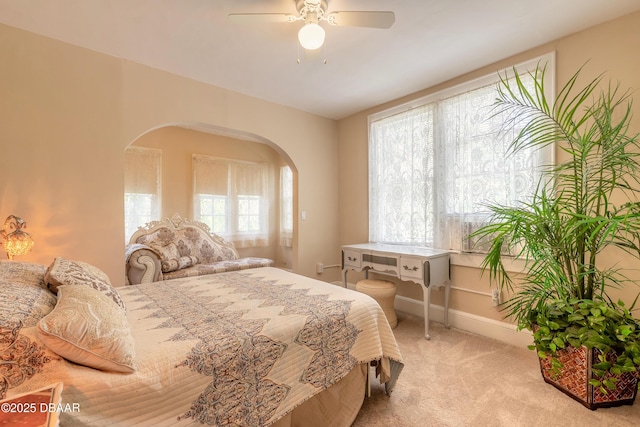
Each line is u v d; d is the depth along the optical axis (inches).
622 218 56.7
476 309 109.4
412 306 130.8
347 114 159.8
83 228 95.3
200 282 84.6
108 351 36.7
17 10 77.3
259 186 216.1
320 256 160.9
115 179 100.8
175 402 39.1
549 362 73.4
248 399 45.4
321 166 161.3
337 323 58.9
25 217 86.7
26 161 87.0
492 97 104.9
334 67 108.3
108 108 99.5
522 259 96.7
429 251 116.0
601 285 72.8
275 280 86.8
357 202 157.9
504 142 101.0
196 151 188.1
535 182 93.9
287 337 51.5
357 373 63.8
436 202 121.3
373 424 61.4
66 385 33.5
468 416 63.5
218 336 47.5
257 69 109.6
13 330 33.5
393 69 109.0
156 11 77.8
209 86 121.9
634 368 60.8
